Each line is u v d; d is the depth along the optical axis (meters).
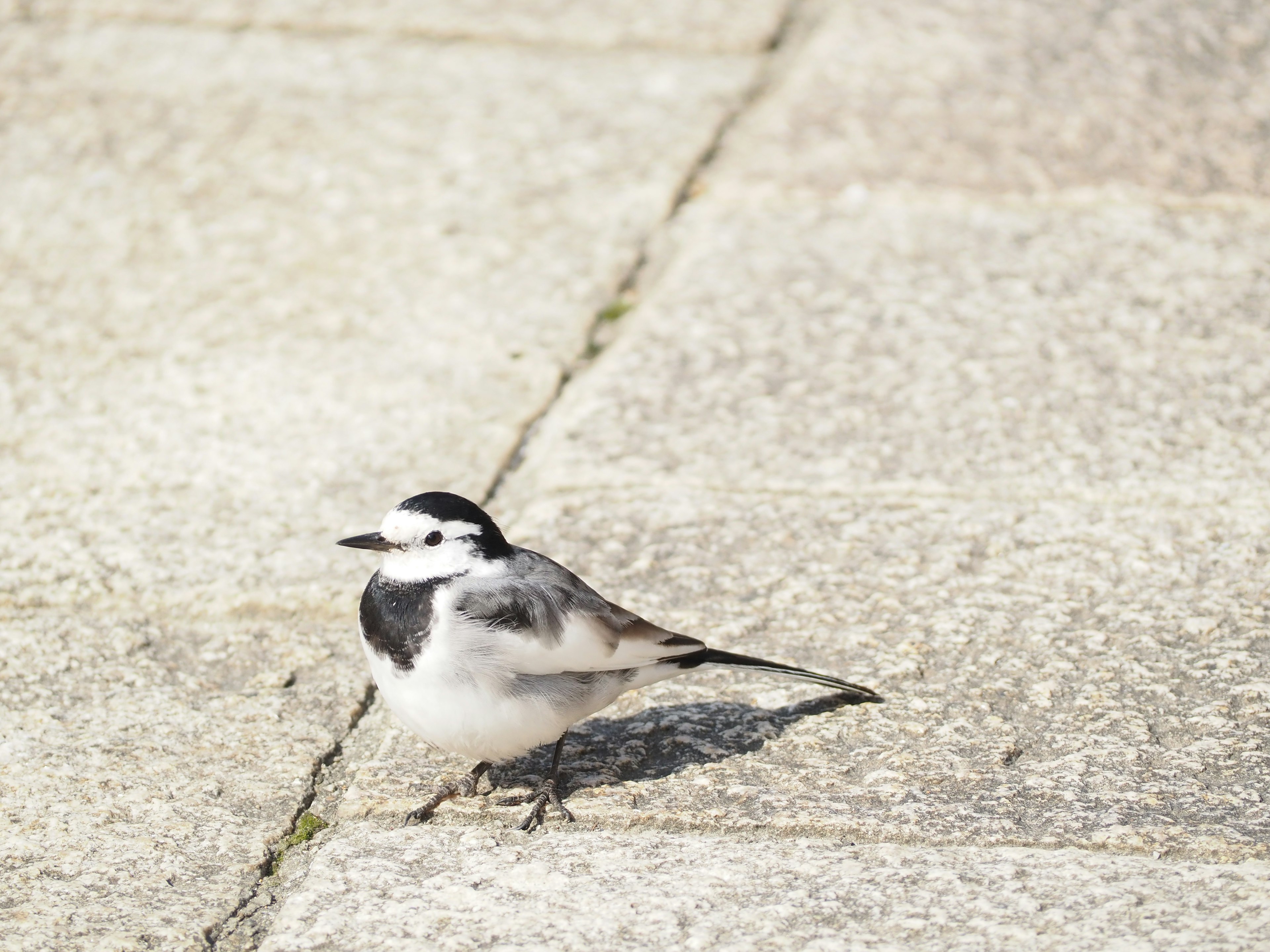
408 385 11.93
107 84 17.31
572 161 15.57
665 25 18.56
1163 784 7.38
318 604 9.37
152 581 9.57
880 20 17.92
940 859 6.87
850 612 9.11
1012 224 13.85
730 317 12.63
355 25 18.75
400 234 14.28
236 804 7.61
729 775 7.65
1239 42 16.91
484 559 7.25
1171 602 9.01
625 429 11.20
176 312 13.07
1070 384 11.41
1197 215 13.84
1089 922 6.30
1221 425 10.80
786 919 6.43
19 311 13.08
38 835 7.32
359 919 6.57
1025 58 16.75
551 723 7.28
